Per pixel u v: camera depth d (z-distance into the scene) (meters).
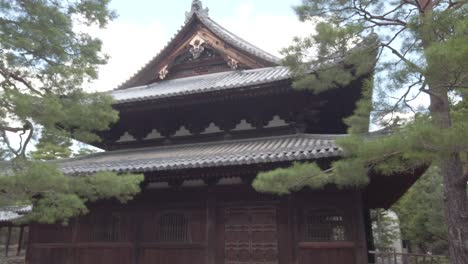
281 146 11.99
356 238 10.96
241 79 14.95
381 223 36.22
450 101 8.23
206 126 15.31
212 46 17.12
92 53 9.38
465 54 4.93
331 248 11.12
